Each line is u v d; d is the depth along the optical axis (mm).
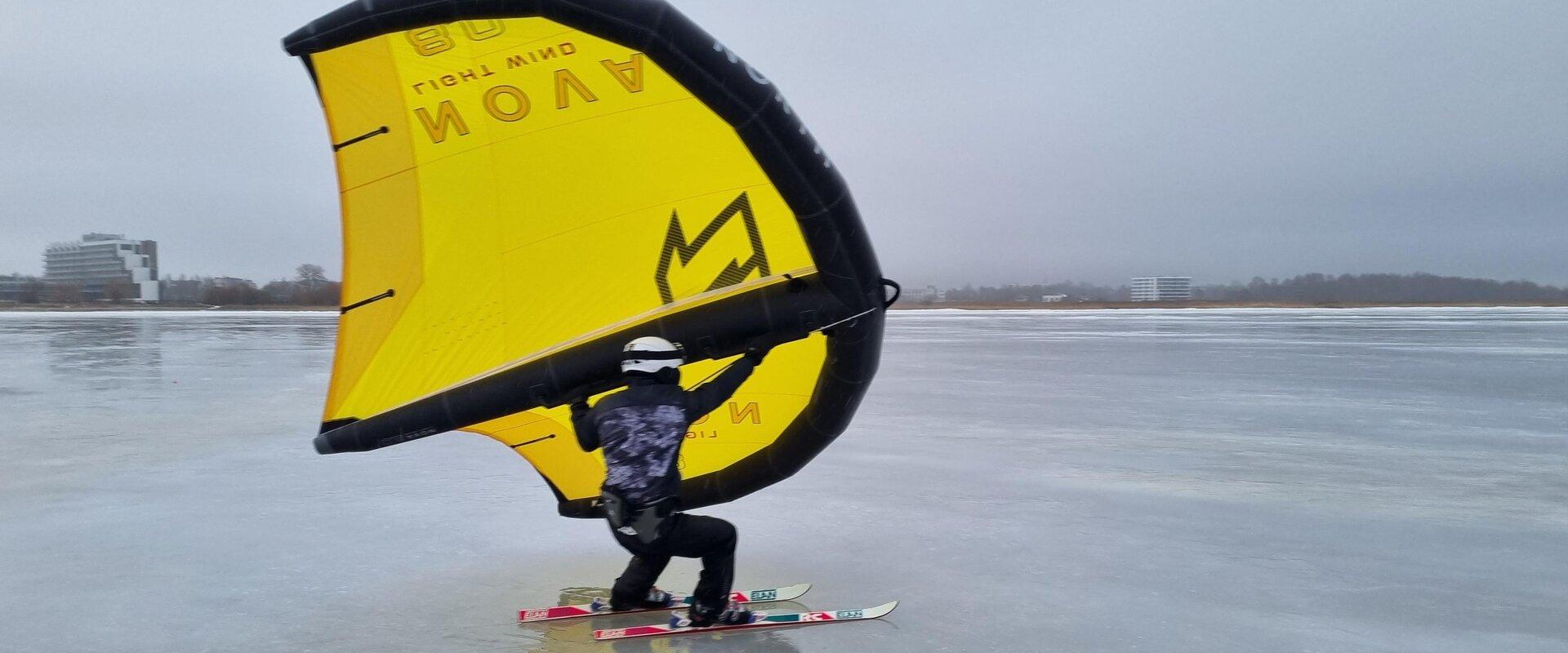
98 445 9734
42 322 47656
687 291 4559
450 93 4176
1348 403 13492
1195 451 9539
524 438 4977
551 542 5973
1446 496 7410
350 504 7047
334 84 4082
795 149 3941
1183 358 22859
